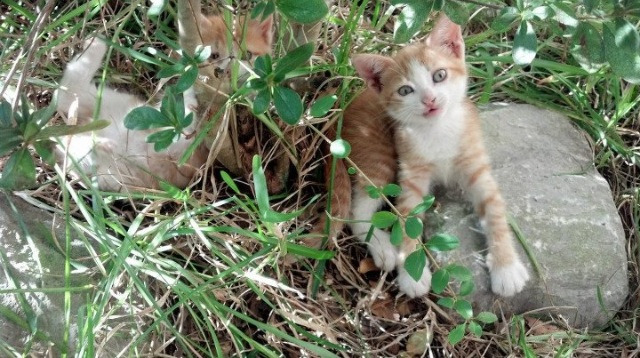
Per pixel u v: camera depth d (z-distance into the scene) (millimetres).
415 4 445
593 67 478
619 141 696
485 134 678
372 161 647
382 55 642
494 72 729
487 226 617
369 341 581
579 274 608
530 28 448
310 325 559
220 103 562
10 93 589
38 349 518
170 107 462
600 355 599
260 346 532
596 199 646
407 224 505
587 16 453
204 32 624
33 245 550
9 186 417
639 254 645
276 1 418
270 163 629
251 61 635
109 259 559
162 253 587
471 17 674
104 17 672
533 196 641
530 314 607
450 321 594
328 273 608
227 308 540
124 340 536
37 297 536
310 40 593
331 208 616
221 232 596
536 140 681
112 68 672
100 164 592
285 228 604
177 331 536
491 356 587
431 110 609
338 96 641
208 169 617
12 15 678
